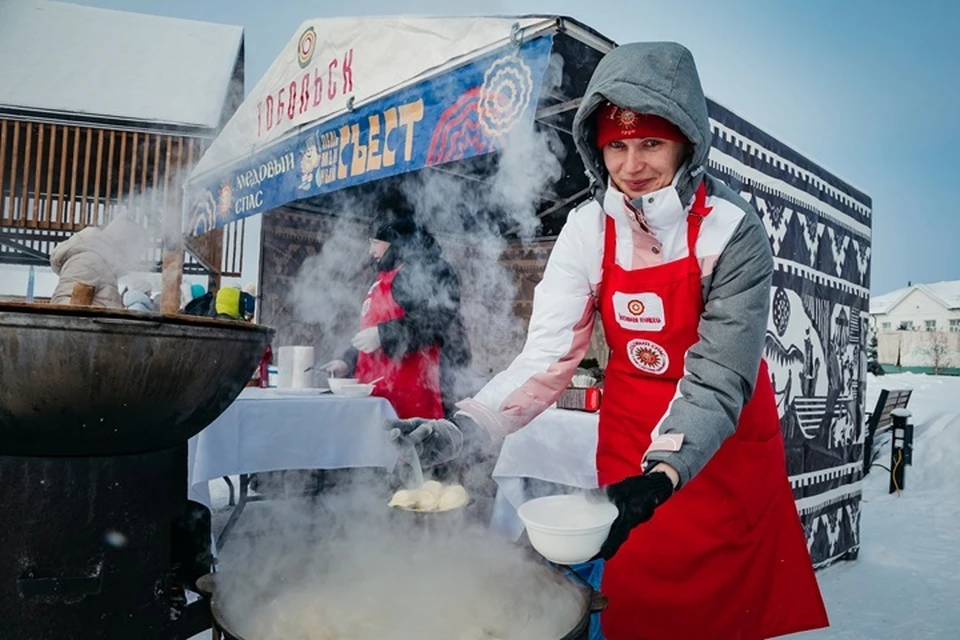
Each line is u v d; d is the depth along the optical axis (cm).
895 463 554
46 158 513
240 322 106
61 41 538
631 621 142
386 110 293
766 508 143
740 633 140
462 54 249
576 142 129
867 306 396
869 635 257
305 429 251
